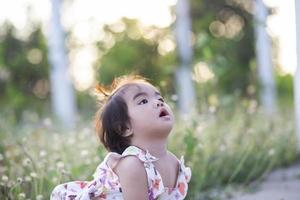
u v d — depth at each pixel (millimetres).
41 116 11547
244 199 4926
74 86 15367
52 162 4898
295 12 7082
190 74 10375
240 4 15320
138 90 2852
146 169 2738
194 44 11391
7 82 15242
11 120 7941
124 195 2725
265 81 11109
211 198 4973
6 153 5172
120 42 15391
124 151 2795
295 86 7344
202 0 14336
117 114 2830
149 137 2801
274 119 7832
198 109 7125
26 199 3959
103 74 15188
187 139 4828
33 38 16062
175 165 2932
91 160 5086
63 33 11078
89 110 10188
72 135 6246
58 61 11000
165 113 2828
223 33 15555
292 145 7348
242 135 6457
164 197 2844
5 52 15945
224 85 12672
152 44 14531
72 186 3020
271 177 6074
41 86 15680
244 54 14336
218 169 5676
